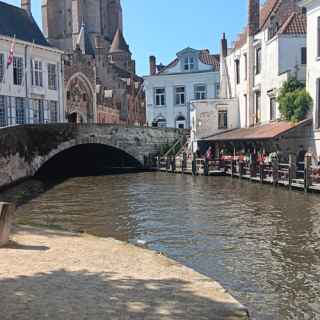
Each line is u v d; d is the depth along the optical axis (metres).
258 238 12.70
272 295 8.38
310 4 25.03
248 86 35.41
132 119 64.94
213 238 12.91
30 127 31.88
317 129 24.69
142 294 6.87
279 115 29.69
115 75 60.81
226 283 9.05
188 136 43.25
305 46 29.88
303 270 9.77
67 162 42.06
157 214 17.09
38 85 39.62
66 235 11.44
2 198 22.56
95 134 37.59
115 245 10.27
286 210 16.80
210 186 25.80
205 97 49.41
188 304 6.50
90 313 6.06
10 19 39.19
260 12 39.56
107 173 37.47
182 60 50.00
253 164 27.03
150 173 36.81
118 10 82.94
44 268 8.19
